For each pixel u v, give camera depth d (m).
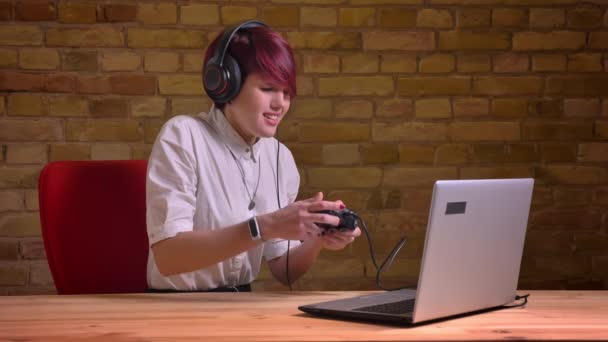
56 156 3.15
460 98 3.27
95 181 1.96
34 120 3.14
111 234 1.95
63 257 1.90
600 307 1.50
